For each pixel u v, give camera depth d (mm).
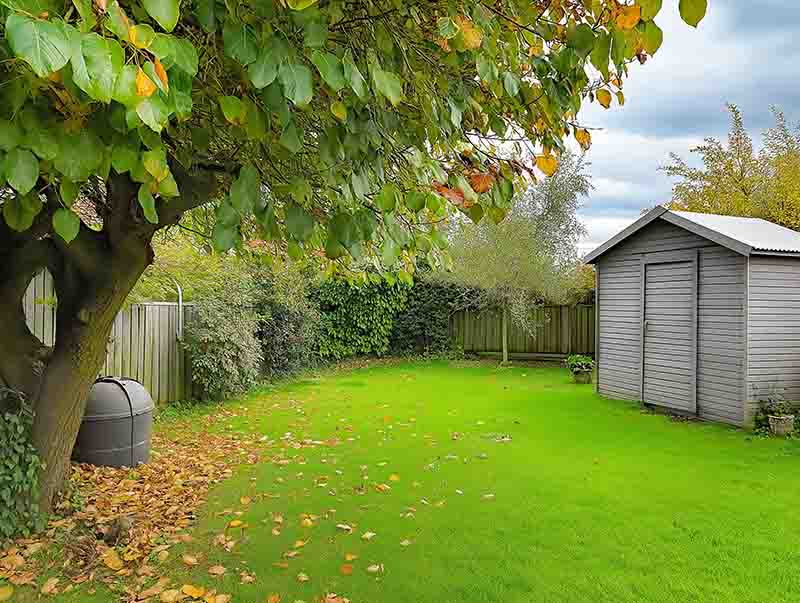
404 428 7086
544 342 14469
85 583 3139
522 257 13000
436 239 2875
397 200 2092
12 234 3871
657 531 3879
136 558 3389
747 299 6953
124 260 3818
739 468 5348
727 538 3758
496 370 12914
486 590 3086
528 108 2455
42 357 4219
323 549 3594
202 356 8430
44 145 1280
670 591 3074
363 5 1923
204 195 3338
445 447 6156
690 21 1271
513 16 2129
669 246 8125
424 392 9875
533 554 3527
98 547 3520
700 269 7629
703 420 7531
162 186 1364
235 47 1412
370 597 3012
